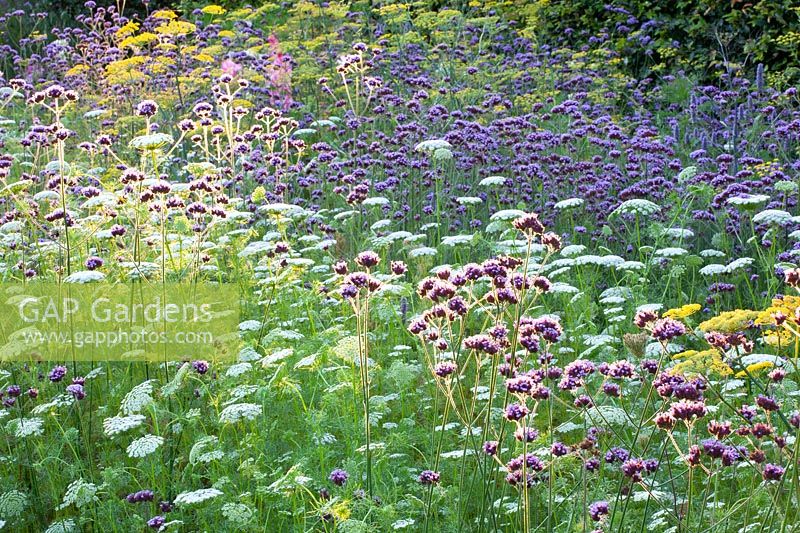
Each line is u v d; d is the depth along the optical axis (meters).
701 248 7.48
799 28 11.45
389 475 4.08
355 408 4.34
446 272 3.74
